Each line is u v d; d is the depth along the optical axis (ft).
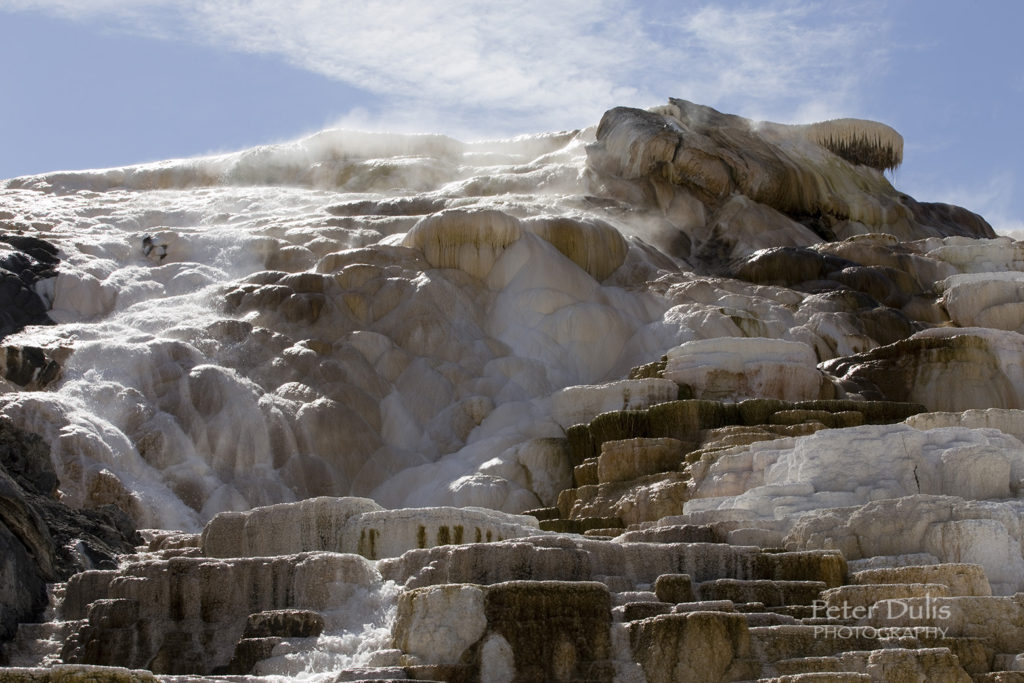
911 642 33.86
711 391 65.62
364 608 36.81
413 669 32.40
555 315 78.13
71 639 38.58
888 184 119.34
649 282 85.05
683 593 37.04
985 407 69.72
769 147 112.68
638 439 57.21
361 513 44.80
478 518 44.52
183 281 83.87
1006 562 38.60
